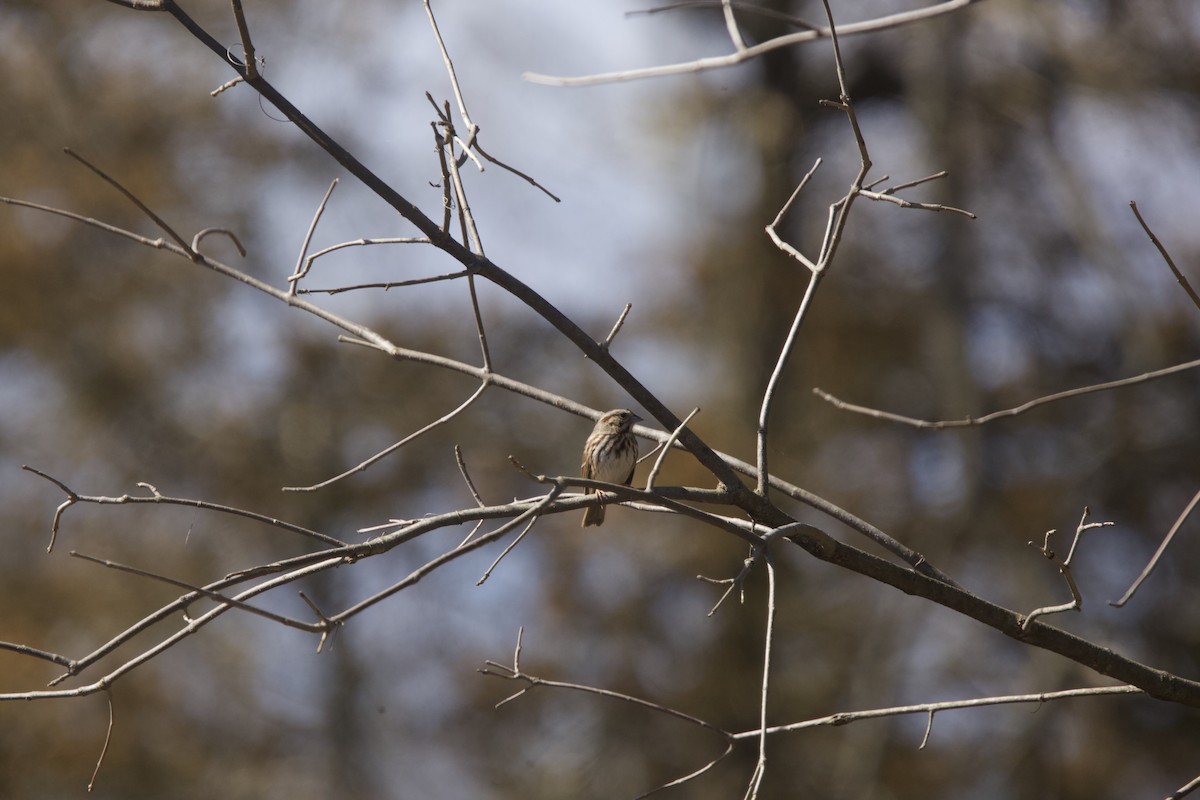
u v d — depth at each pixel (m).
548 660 15.20
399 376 16.64
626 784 14.80
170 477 15.55
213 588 4.37
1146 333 15.54
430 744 16.14
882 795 14.85
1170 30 15.60
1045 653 15.22
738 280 16.61
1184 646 14.99
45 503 14.47
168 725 13.91
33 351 14.81
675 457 14.41
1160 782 14.66
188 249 5.41
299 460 16.17
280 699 15.92
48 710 12.87
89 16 15.79
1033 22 16.16
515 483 16.39
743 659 15.14
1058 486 15.85
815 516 15.66
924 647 15.87
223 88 4.76
